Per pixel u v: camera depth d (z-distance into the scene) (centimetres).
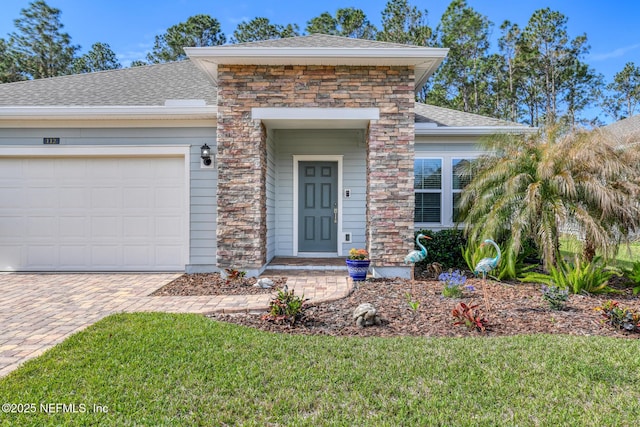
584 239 656
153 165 848
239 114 750
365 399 289
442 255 863
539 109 3203
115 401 284
